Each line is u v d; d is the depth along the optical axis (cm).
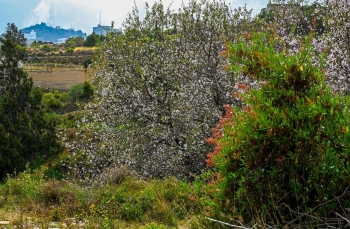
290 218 324
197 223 389
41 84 4141
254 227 301
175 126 1091
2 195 793
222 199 342
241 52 361
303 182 321
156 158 1088
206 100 1039
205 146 1023
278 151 316
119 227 590
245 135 327
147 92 1106
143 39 1165
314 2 957
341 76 806
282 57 349
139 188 813
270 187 323
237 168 338
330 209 309
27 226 584
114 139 1120
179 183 776
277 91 331
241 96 371
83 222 611
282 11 1071
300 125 309
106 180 891
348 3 846
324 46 856
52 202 728
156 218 634
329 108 310
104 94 1128
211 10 1108
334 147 303
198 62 1080
